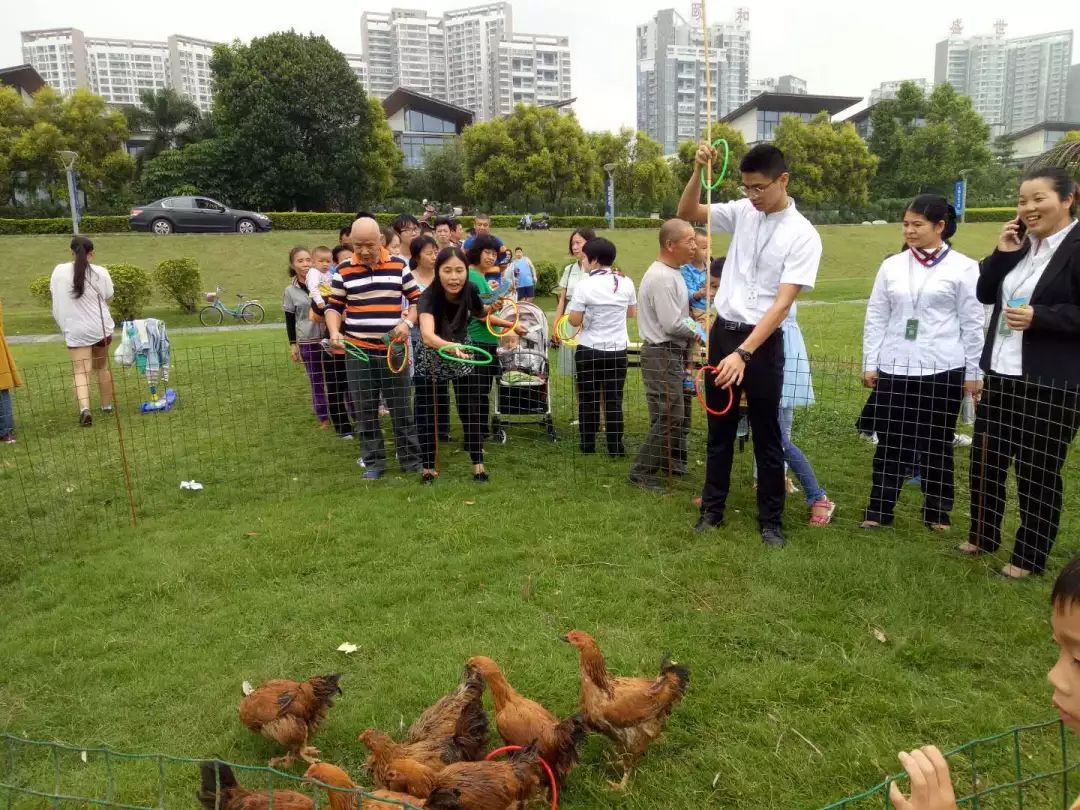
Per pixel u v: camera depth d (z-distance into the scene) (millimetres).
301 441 7520
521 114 46094
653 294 5816
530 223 38344
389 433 7758
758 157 4242
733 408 4777
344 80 41375
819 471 6188
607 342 6516
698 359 6320
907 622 3805
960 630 3740
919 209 4746
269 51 40000
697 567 4473
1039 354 4051
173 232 31266
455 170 50781
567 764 2760
